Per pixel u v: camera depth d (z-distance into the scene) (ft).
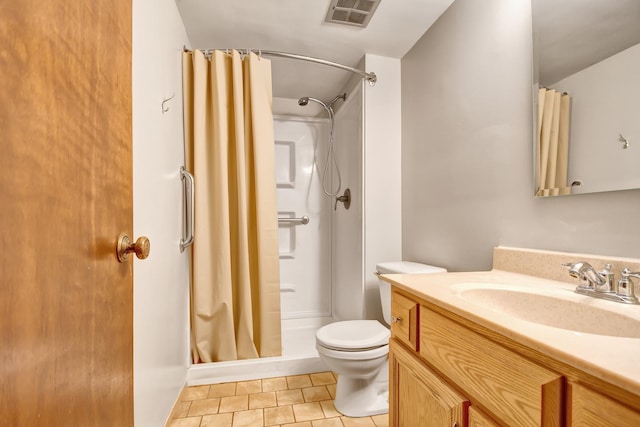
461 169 4.79
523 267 3.53
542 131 3.40
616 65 2.72
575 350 1.47
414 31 5.81
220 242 5.76
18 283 1.14
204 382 5.59
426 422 2.72
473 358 2.19
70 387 1.47
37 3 1.25
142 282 3.36
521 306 2.77
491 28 4.21
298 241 9.01
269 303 6.13
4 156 1.08
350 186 7.55
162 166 4.19
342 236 8.21
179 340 5.05
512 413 1.84
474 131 4.51
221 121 5.75
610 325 2.22
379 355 4.46
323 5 5.14
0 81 1.06
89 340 1.67
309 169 9.07
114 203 2.01
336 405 4.87
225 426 4.45
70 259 1.49
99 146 1.81
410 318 3.04
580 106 3.02
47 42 1.32
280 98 8.97
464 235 4.71
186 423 4.51
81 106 1.60
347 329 5.04
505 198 3.95
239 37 6.06
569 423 1.52
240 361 5.81
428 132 5.69
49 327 1.32
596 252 2.91
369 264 6.51
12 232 1.11
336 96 8.80
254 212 6.25
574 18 3.08
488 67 4.25
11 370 1.09
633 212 2.64
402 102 6.68
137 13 3.32
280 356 6.10
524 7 3.70
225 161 5.79
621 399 1.29
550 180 3.31
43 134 1.29
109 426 1.90
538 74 3.45
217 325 5.89
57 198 1.39
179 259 5.10
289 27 5.72
